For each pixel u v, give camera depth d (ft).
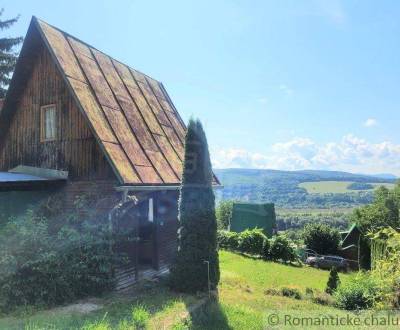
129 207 43.45
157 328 30.14
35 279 33.73
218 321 34.37
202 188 44.04
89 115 44.27
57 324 28.86
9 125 52.11
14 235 34.88
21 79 50.11
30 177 45.85
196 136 44.68
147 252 52.70
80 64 50.72
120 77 59.36
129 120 51.52
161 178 47.42
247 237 109.09
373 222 159.94
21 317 30.63
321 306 45.27
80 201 43.80
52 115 48.73
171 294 41.09
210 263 43.19
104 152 42.22
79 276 36.70
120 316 32.19
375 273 38.93
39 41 48.85
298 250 121.70
